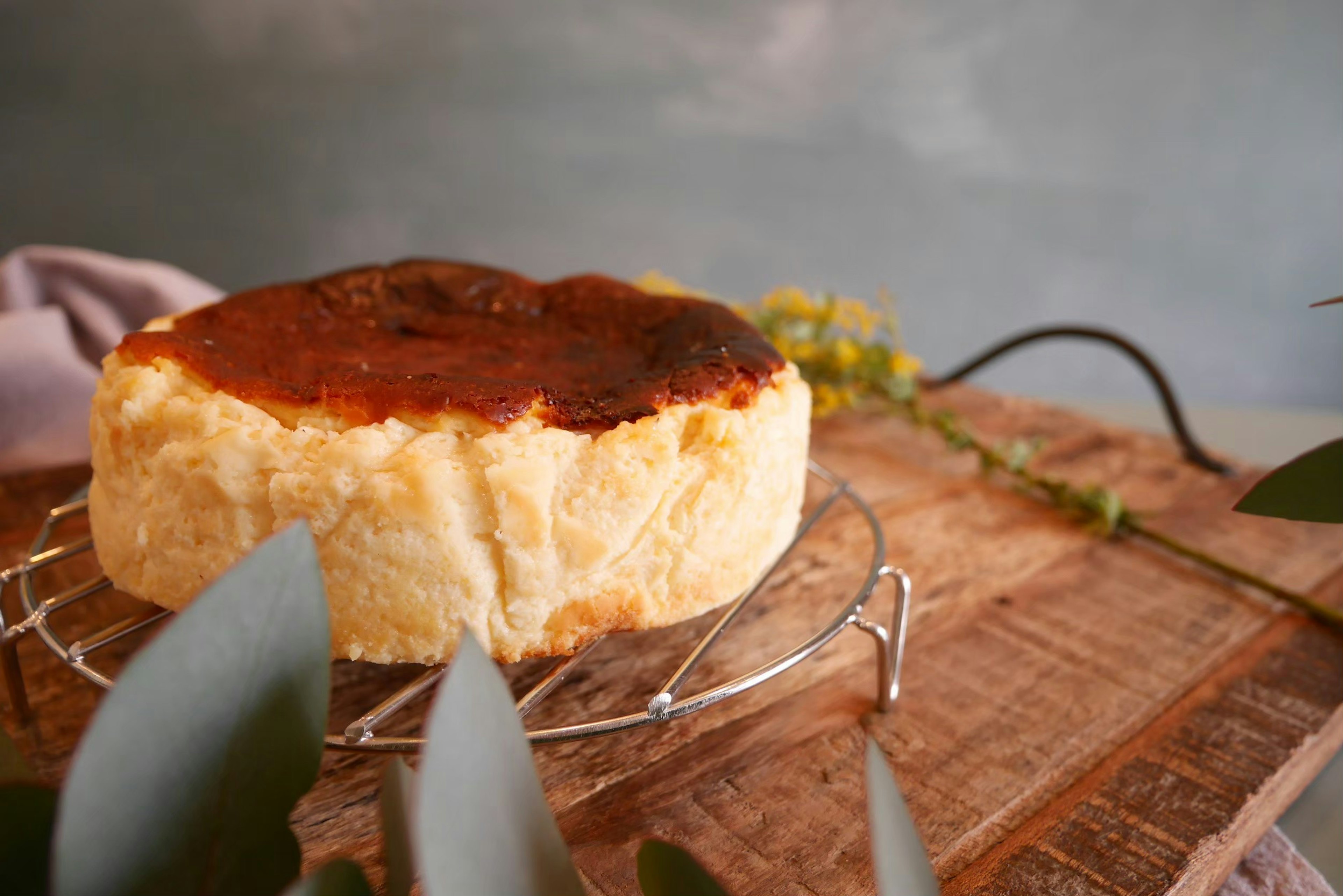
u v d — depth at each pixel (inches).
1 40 27.3
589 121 31.9
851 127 32.3
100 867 7.1
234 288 32.2
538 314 14.5
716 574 11.8
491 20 30.1
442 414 10.9
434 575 10.7
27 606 11.7
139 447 11.4
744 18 30.9
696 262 34.3
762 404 12.3
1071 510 17.3
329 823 10.9
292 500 10.6
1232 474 18.8
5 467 17.9
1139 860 10.9
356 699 12.2
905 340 34.9
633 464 11.1
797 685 13.0
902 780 11.7
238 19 28.6
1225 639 14.3
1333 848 12.6
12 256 19.3
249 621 7.7
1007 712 12.7
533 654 11.1
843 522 16.5
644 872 8.3
